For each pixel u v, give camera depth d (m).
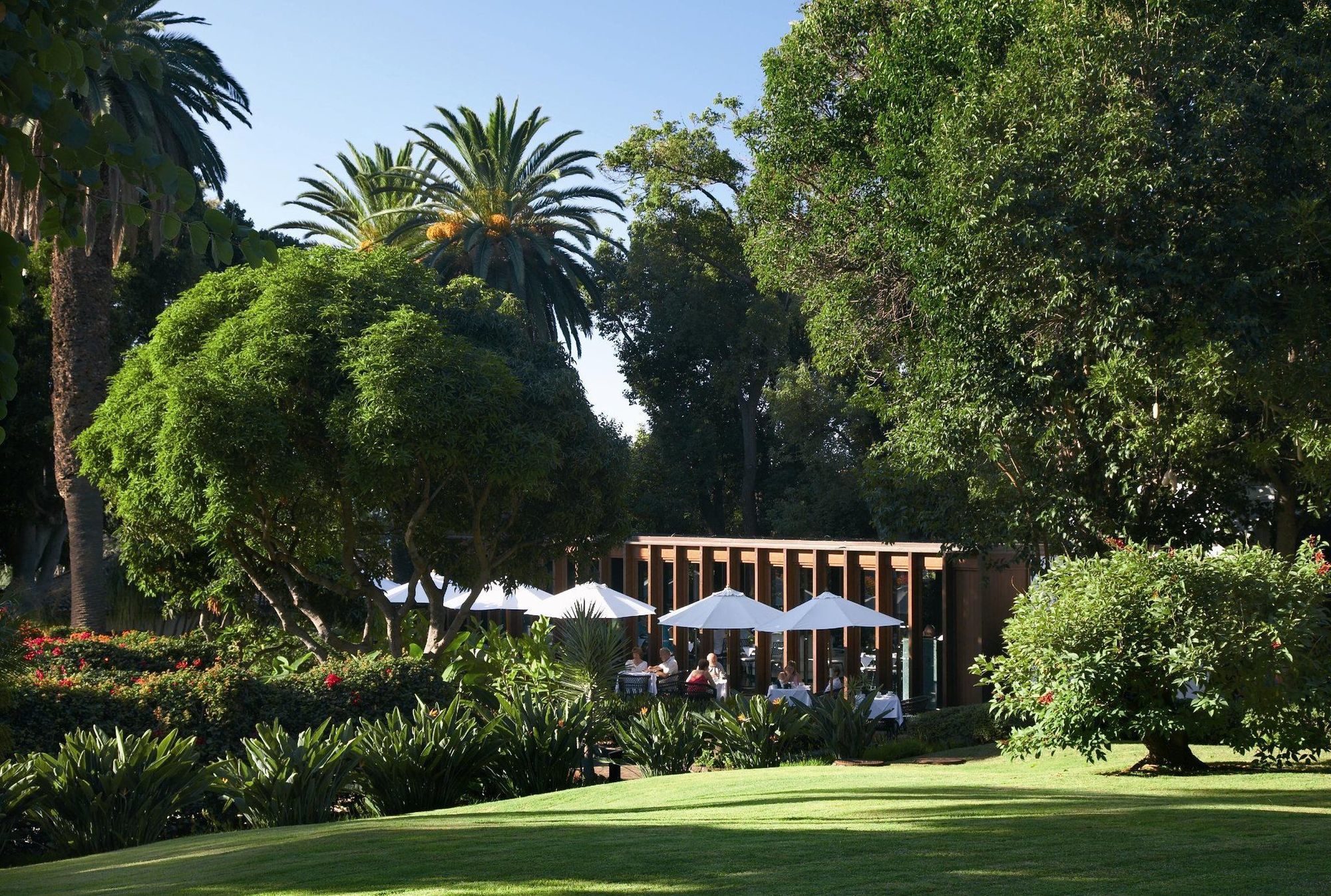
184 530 17.39
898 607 23.19
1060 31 13.23
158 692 12.81
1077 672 9.31
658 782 11.20
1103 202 12.56
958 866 5.20
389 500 16.80
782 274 22.34
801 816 7.52
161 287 30.47
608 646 17.14
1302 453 12.84
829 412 35.78
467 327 18.22
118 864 7.64
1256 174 12.81
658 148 39.09
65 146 2.96
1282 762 10.39
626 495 19.89
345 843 7.30
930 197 14.01
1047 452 14.32
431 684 14.74
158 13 22.12
